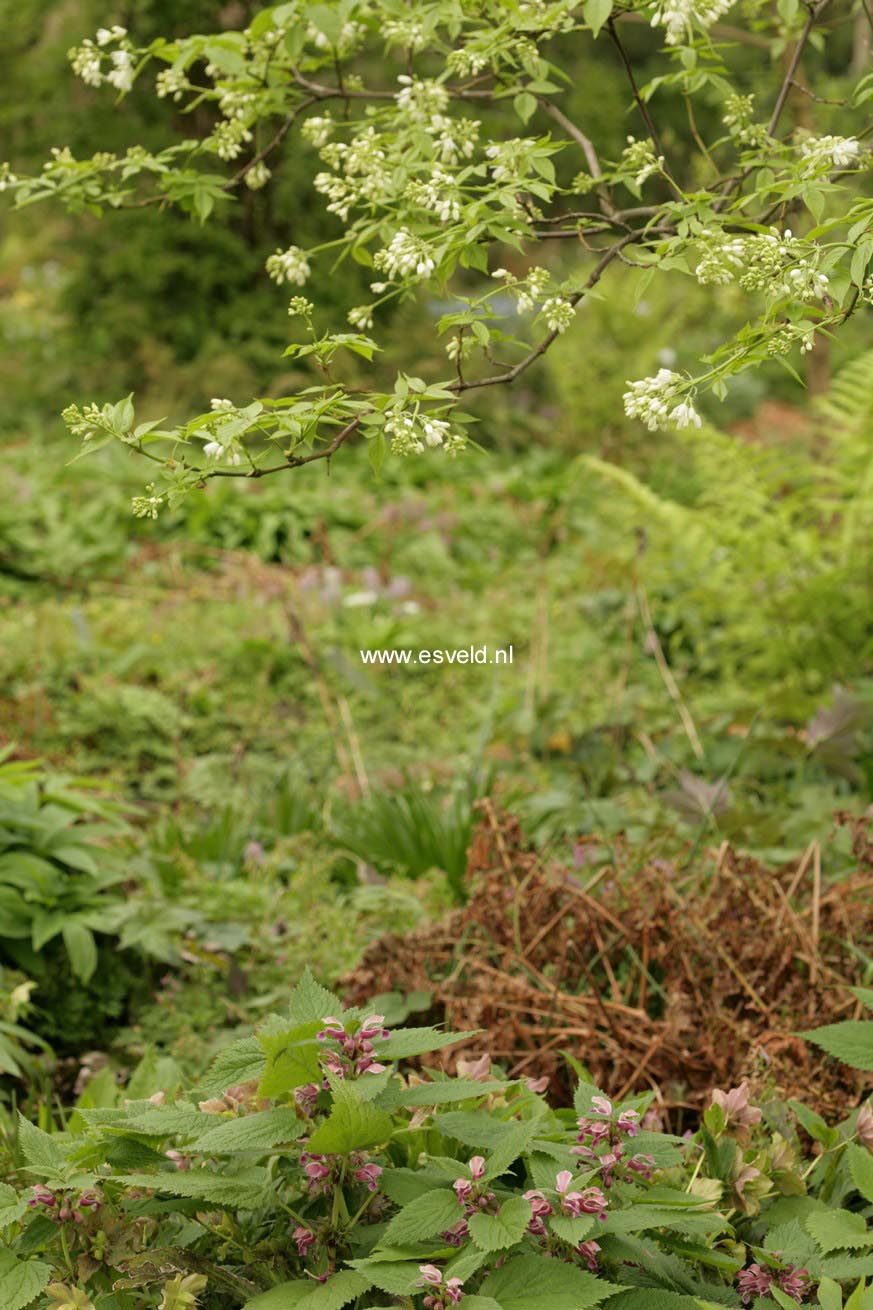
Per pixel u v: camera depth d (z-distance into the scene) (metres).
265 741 5.32
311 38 2.60
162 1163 1.60
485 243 2.19
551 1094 2.57
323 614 6.31
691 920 2.72
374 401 1.88
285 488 8.44
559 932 2.81
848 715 3.67
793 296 1.86
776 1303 1.56
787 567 5.28
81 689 5.56
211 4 9.76
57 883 3.17
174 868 3.48
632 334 9.73
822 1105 2.32
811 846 2.91
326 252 10.16
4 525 7.34
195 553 7.62
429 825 3.79
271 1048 1.45
